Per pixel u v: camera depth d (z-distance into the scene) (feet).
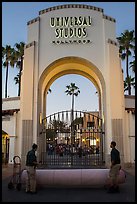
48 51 58.34
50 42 58.59
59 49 58.18
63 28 58.75
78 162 61.67
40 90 57.06
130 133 57.88
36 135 54.70
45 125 59.16
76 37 58.34
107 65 57.11
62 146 83.35
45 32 59.26
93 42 58.23
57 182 33.17
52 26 59.11
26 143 54.13
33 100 56.24
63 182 33.19
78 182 33.24
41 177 33.22
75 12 59.26
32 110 55.62
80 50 57.88
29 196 29.25
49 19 59.67
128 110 59.36
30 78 57.00
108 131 54.49
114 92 55.83
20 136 57.88
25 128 54.95
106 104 55.62
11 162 57.36
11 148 58.18
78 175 33.35
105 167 51.75
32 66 57.41
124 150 55.52
